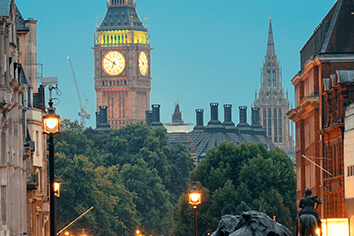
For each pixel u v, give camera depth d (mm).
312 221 60812
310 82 174000
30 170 122750
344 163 138125
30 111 129750
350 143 134250
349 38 165625
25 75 136750
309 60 168625
